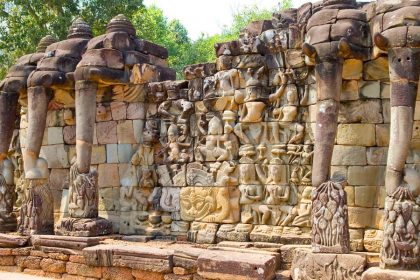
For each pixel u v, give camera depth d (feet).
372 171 25.59
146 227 32.89
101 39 33.91
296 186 28.09
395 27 22.07
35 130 33.40
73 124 36.27
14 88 35.53
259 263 22.59
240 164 29.63
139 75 33.58
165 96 33.42
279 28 28.81
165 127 33.22
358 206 25.50
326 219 23.09
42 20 64.54
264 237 28.04
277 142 28.63
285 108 28.25
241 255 24.08
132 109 34.37
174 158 32.30
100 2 64.18
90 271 28.32
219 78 30.27
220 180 29.96
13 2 63.21
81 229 31.22
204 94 31.14
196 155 31.53
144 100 34.32
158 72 34.94
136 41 35.24
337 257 22.52
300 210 27.55
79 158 32.19
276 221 28.25
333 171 26.02
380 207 25.25
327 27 24.36
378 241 24.79
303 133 27.94
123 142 34.55
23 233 32.76
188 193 31.40
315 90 27.35
